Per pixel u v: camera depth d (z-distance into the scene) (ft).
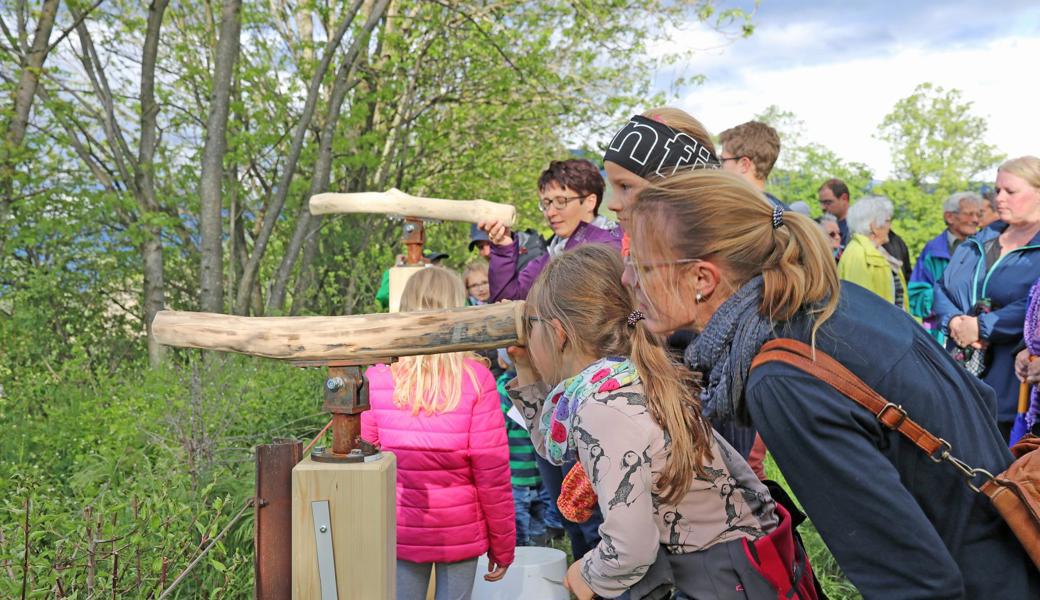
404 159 34.76
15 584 8.09
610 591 5.74
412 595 9.07
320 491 4.93
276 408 16.29
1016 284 12.64
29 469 12.53
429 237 38.04
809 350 4.34
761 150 10.33
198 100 31.07
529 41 34.45
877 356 4.34
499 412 9.02
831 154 73.15
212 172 24.48
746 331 4.55
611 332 6.18
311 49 31.83
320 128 31.68
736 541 5.65
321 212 12.44
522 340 4.98
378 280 31.01
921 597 4.09
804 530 12.10
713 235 4.62
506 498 9.05
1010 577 4.36
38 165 26.43
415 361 8.82
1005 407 12.63
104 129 25.86
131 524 9.05
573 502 6.69
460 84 35.32
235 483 11.89
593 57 35.04
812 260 4.50
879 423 4.32
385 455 5.20
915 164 80.18
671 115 7.63
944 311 14.15
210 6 30.58
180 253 29.99
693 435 5.63
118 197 24.93
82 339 25.53
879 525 4.12
